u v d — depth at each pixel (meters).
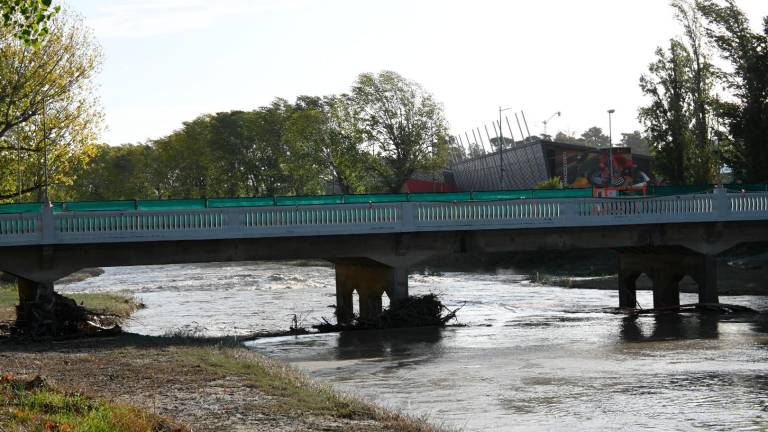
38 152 48.06
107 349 29.36
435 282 81.19
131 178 147.00
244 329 42.38
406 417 19.42
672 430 19.59
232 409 19.38
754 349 31.66
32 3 21.03
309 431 17.42
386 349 33.41
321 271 99.38
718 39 72.75
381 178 97.06
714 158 76.06
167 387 21.98
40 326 34.06
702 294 45.12
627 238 43.81
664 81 78.25
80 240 34.75
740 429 19.64
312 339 36.97
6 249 34.62
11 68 46.19
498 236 41.66
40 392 18.03
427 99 95.12
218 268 109.50
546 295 62.22
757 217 44.47
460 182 145.75
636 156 92.06
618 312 47.41
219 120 134.00
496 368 28.30
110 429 15.37
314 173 100.19
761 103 69.31
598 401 22.69
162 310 53.69
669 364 28.52
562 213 41.22
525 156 113.38
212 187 132.12
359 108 94.50
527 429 19.72
